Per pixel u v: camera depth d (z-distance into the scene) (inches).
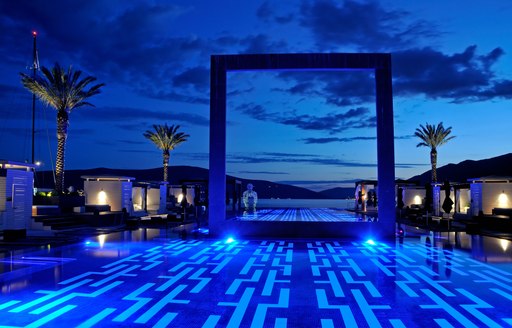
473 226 833.5
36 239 681.6
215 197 744.3
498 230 890.7
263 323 240.4
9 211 767.7
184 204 1173.1
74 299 295.3
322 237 732.0
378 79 733.9
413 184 1700.3
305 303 285.6
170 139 1931.6
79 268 425.7
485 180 1135.6
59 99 1196.5
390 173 730.2
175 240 696.4
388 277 379.9
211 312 262.5
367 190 1727.4
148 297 301.7
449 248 596.7
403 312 264.2
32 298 298.2
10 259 487.2
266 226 739.4
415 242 676.1
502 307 276.4
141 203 1555.1
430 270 416.8
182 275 388.2
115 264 450.9
